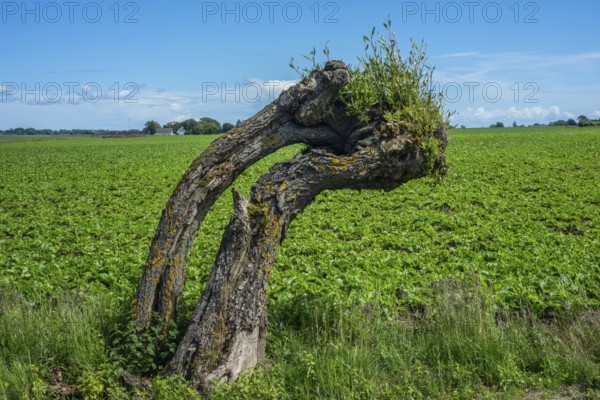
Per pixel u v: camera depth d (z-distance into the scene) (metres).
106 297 9.59
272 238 6.99
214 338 6.62
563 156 39.66
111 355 6.91
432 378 7.10
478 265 12.43
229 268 6.78
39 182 33.50
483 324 7.85
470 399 6.75
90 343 7.28
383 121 7.34
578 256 13.31
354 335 7.97
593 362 7.38
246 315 6.73
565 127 126.94
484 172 31.16
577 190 24.36
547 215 19.03
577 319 8.31
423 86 7.61
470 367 7.24
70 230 18.62
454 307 8.27
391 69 7.50
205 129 139.38
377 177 7.43
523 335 7.93
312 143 7.64
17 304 8.63
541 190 25.31
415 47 7.59
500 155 41.28
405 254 13.88
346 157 7.20
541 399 6.75
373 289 10.58
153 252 7.27
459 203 21.38
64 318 7.95
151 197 26.23
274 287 10.82
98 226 19.06
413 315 9.48
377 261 13.08
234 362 6.61
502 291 10.13
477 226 17.50
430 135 7.47
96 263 13.52
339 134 7.61
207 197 7.34
